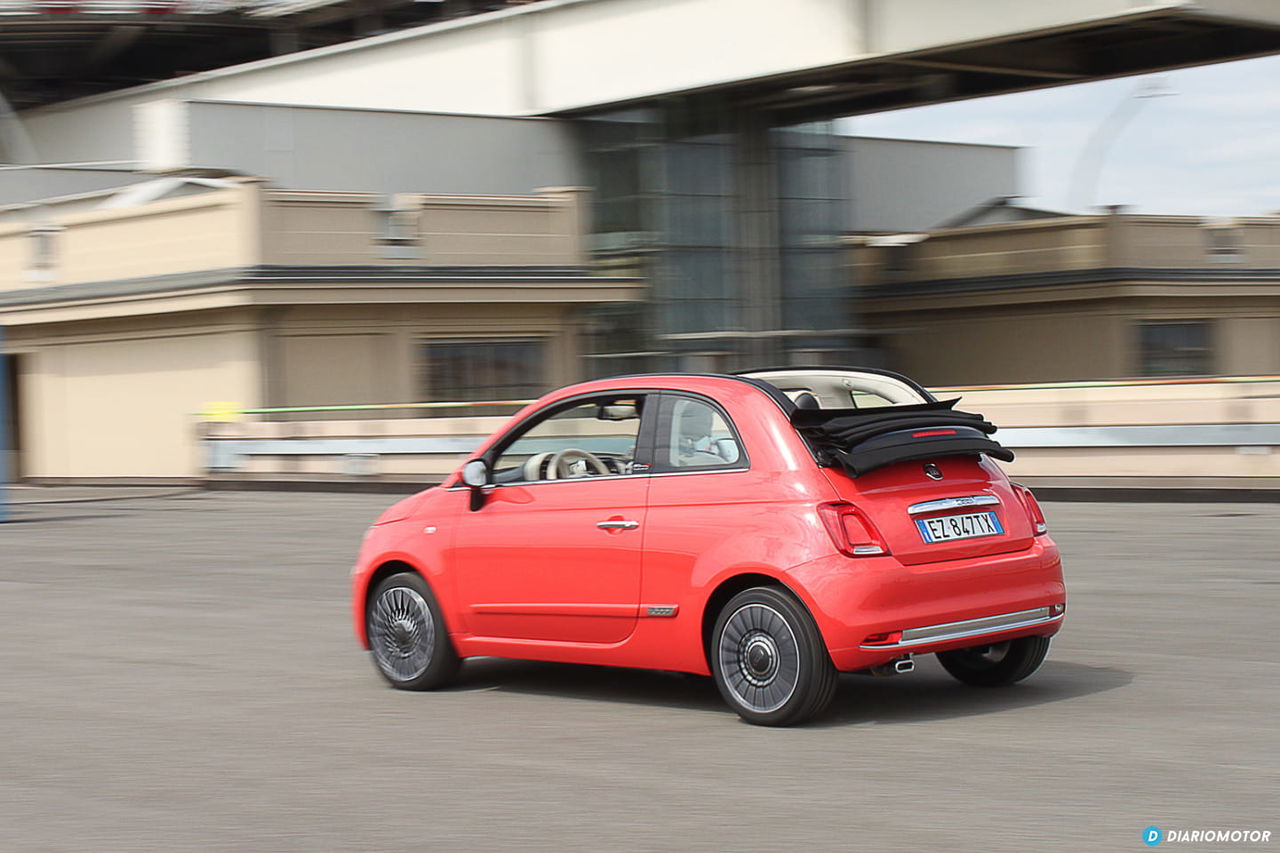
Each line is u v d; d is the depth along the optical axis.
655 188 38.59
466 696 8.26
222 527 19.56
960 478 7.35
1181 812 5.48
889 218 49.59
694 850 5.20
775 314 39.94
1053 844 5.14
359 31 53.78
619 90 38.56
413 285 31.30
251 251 29.00
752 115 39.69
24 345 33.69
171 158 34.44
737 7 36.84
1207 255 40.31
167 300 30.09
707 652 7.38
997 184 52.88
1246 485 18.94
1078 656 8.83
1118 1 31.48
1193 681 7.96
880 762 6.37
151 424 31.55
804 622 6.92
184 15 51.12
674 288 38.56
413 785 6.23
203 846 5.42
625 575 7.52
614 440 7.83
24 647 10.33
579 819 5.64
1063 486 20.00
